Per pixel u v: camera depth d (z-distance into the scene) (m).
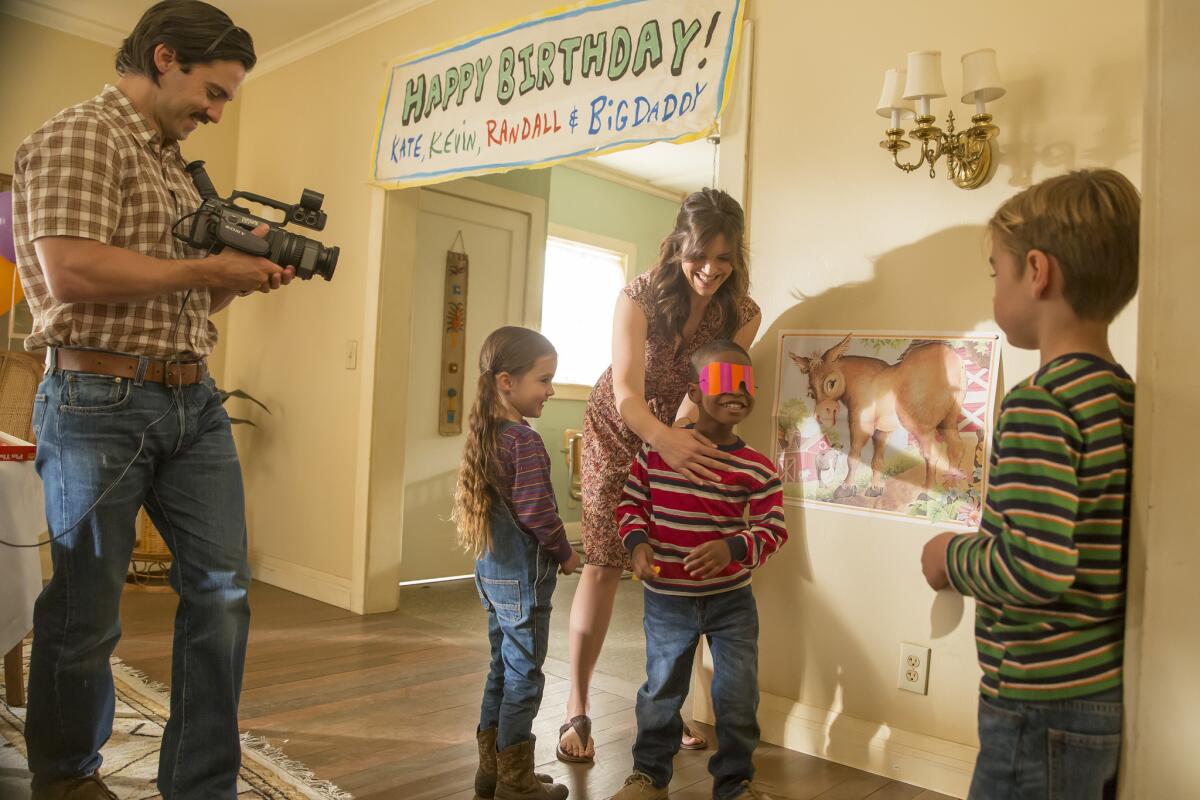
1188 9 0.89
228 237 1.53
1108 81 1.88
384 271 3.70
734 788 1.78
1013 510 0.91
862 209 2.24
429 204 4.21
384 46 3.80
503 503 1.81
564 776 2.05
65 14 4.03
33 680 1.50
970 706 2.02
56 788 1.53
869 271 2.22
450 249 4.31
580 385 6.01
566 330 6.17
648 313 2.04
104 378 1.50
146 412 1.53
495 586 1.81
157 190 1.55
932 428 2.10
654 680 1.84
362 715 2.40
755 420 2.43
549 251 6.07
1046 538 0.88
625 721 2.44
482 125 3.22
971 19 2.08
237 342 4.56
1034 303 1.00
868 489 2.20
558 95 2.95
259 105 4.55
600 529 2.16
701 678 2.50
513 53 3.12
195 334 1.62
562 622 3.60
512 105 3.10
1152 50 0.92
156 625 3.20
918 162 2.10
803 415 2.33
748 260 2.38
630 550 1.79
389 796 1.89
